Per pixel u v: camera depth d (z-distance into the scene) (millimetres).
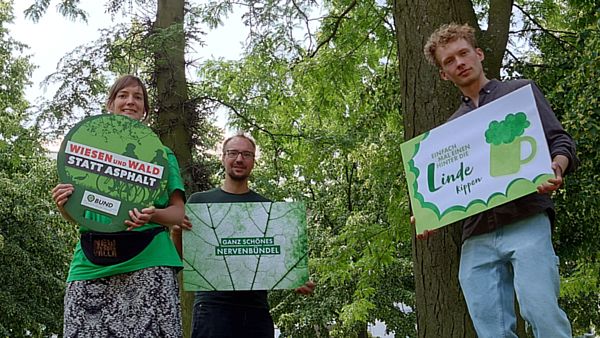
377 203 14102
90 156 3256
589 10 7266
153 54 9703
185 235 4141
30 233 18531
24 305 18109
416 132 4426
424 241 4254
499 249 3064
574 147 2957
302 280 4102
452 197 3207
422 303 4254
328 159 11906
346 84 9281
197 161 9695
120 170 3260
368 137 10336
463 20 4535
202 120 10000
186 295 8547
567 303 17266
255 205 4188
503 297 3082
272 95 10703
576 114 6195
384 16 8586
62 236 19516
